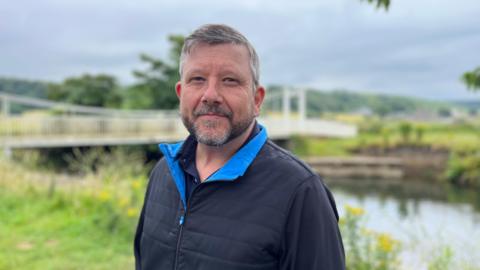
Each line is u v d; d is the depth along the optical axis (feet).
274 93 83.82
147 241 4.81
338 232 4.11
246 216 4.05
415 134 89.04
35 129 48.73
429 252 14.96
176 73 71.61
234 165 4.21
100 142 49.98
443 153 75.92
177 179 4.59
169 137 56.49
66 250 15.70
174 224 4.51
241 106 4.25
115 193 21.17
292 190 4.01
